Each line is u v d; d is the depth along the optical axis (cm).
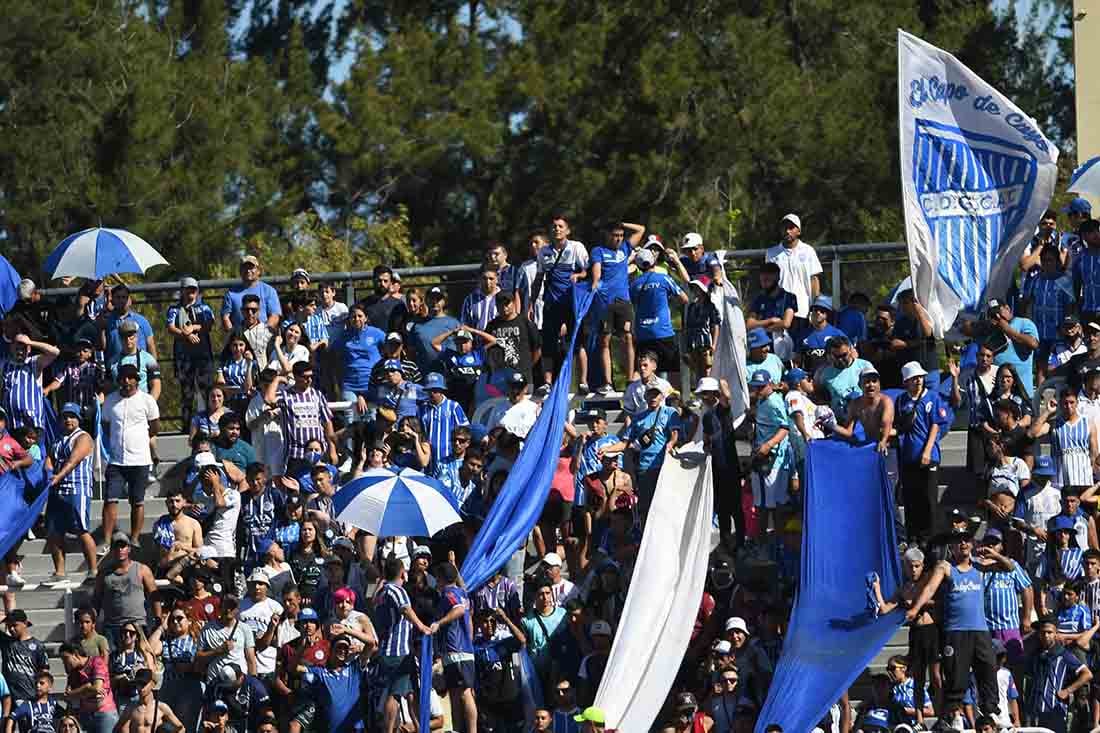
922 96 5712
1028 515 5562
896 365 6094
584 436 5838
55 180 8506
